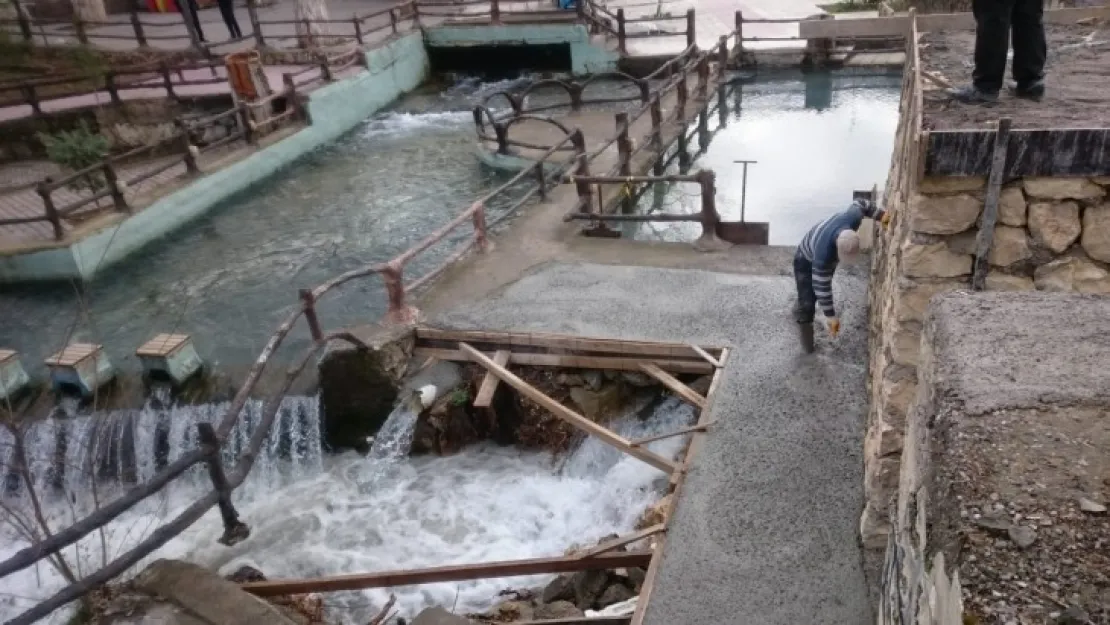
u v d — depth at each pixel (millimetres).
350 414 7129
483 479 6766
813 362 6262
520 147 13047
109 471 7410
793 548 4645
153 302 9531
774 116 14219
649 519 5496
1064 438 2037
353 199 12148
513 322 7254
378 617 5352
